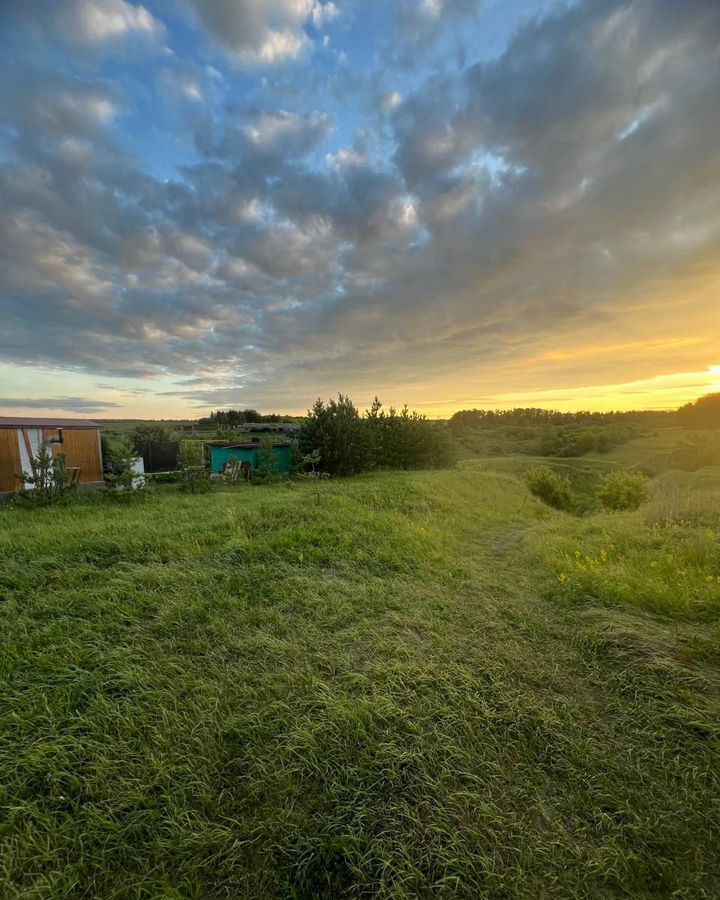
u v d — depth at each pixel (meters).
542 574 5.63
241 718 2.59
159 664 3.12
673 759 2.33
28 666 3.07
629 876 1.72
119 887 1.71
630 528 7.81
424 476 16.42
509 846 1.84
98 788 2.10
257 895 1.69
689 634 3.55
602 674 3.20
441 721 2.60
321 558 5.50
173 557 5.21
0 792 2.05
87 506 9.18
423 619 4.01
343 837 1.86
